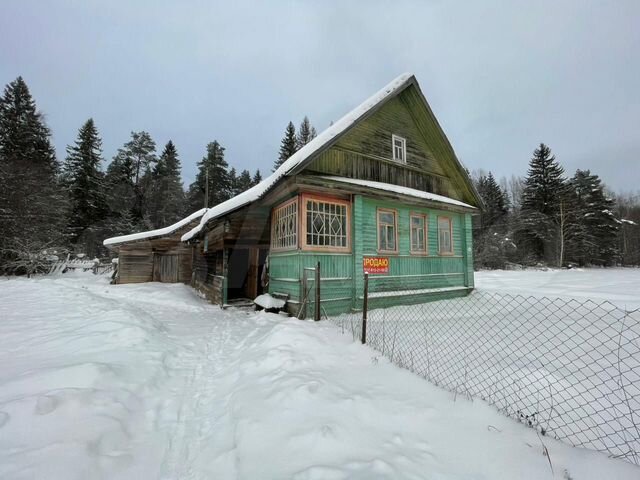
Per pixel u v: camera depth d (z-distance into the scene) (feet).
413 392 9.91
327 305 23.91
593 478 5.99
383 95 30.17
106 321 17.02
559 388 10.73
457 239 35.01
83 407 8.04
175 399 10.27
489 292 34.09
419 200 28.73
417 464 6.34
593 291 33.50
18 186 63.36
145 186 115.34
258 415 8.43
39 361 11.52
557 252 96.99
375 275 27.04
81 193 96.53
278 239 27.68
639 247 101.65
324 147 24.88
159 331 18.26
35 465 5.84
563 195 105.09
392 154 32.37
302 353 13.16
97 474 6.03
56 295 29.66
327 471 5.94
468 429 7.84
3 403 7.82
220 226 31.68
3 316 19.66
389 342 16.22
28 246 59.77
